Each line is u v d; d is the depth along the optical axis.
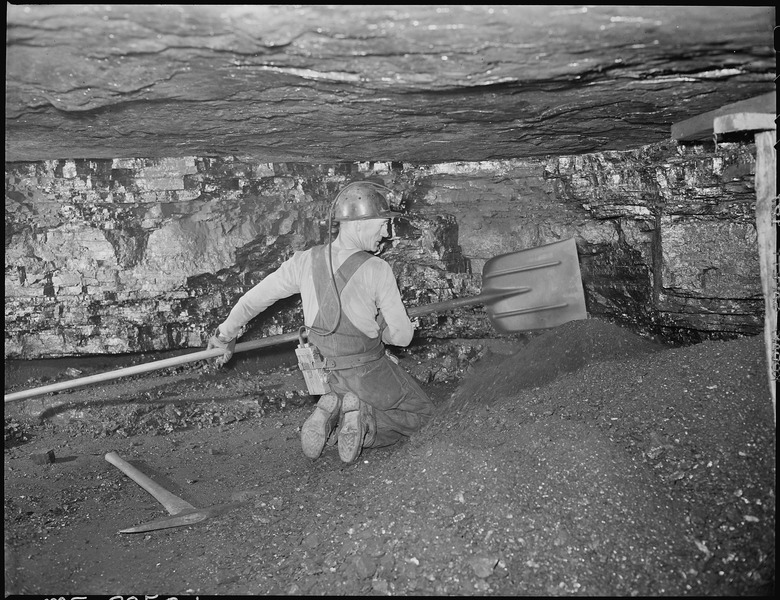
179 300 6.13
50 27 2.48
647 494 3.07
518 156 5.94
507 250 6.45
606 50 2.70
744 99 3.59
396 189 6.23
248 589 3.04
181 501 4.06
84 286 5.90
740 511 2.92
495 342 6.69
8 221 5.72
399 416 4.51
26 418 5.65
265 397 6.17
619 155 5.65
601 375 4.09
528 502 3.10
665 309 5.61
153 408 5.82
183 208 5.96
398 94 3.39
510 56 2.75
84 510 4.13
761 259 3.38
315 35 2.51
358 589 2.91
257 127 4.32
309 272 4.45
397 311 4.43
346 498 3.64
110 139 4.64
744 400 3.44
